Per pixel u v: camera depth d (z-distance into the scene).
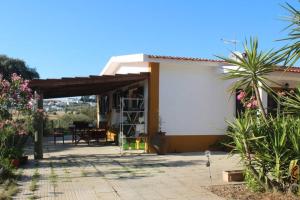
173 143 15.49
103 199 7.66
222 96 16.25
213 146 16.00
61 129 24.88
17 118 11.84
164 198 7.70
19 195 7.95
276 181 7.67
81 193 8.15
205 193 8.03
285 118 7.89
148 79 15.27
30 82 13.20
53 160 13.21
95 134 19.44
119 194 8.05
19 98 11.70
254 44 7.89
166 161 12.84
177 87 15.62
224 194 7.87
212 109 16.09
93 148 17.27
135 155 14.51
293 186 7.38
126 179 9.64
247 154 7.68
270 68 7.91
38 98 13.35
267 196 7.45
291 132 7.48
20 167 11.64
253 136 7.60
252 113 8.59
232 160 12.98
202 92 15.98
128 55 15.58
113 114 20.50
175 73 15.61
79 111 32.91
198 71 15.95
